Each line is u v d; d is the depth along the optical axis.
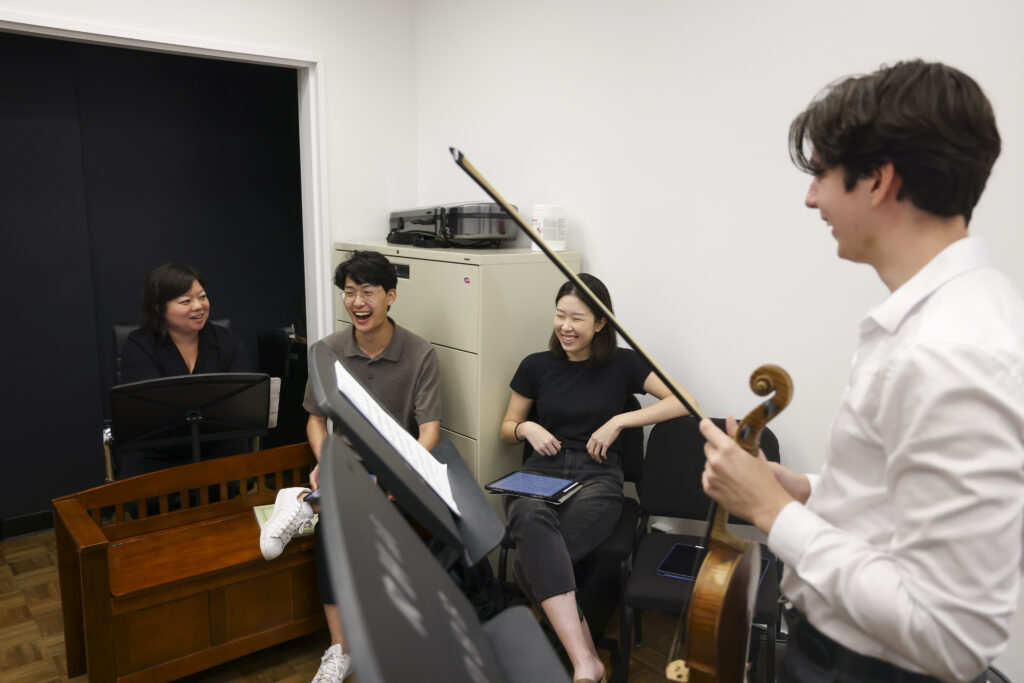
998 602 0.69
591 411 2.40
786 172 2.22
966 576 0.68
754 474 0.86
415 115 3.43
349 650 0.43
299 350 3.68
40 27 2.54
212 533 2.36
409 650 0.50
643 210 2.61
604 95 2.67
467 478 1.21
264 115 3.94
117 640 2.00
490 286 2.58
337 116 3.18
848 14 2.05
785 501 0.84
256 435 2.52
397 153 3.39
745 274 2.36
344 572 0.46
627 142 2.62
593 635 2.38
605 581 2.49
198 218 3.81
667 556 2.09
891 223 0.80
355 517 0.55
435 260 2.72
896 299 0.80
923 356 0.71
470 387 2.64
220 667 2.30
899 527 0.74
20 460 3.20
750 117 2.29
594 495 2.23
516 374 2.55
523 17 2.89
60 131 3.12
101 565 1.94
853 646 0.86
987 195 1.88
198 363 2.77
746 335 2.38
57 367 3.24
